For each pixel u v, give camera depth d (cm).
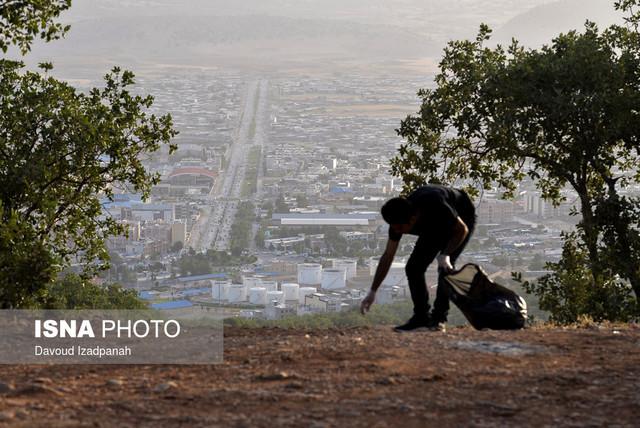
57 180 1736
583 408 534
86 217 1806
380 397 560
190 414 529
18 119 1675
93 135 1691
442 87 2019
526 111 1864
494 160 2014
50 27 1554
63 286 1722
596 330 825
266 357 702
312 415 522
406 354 689
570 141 1902
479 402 547
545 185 2105
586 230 1742
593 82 1827
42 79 1764
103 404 556
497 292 841
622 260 1681
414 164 2038
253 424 505
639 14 1956
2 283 1163
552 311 1720
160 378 641
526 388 580
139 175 1822
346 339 772
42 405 555
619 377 608
